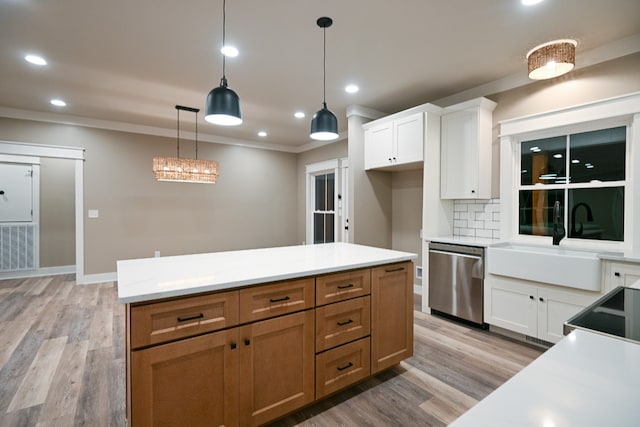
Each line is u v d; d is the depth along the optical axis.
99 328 3.16
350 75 3.21
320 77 3.26
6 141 4.27
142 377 1.35
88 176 4.79
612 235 2.71
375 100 3.94
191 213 5.60
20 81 3.35
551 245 2.93
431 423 1.81
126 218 5.06
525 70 3.10
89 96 3.80
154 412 1.38
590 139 2.82
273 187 6.49
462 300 3.22
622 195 2.66
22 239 5.37
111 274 4.97
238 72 3.14
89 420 1.83
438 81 3.36
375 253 2.46
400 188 4.46
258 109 4.29
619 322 1.01
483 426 0.51
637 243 2.48
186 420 1.46
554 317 2.58
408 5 2.10
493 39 2.54
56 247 5.65
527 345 2.77
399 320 2.33
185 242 5.55
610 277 2.33
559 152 3.01
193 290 1.45
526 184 3.23
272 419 1.72
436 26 2.35
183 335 1.45
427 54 2.78
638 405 0.57
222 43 2.59
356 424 1.81
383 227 4.46
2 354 2.61
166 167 3.81
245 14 2.20
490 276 3.00
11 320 3.36
